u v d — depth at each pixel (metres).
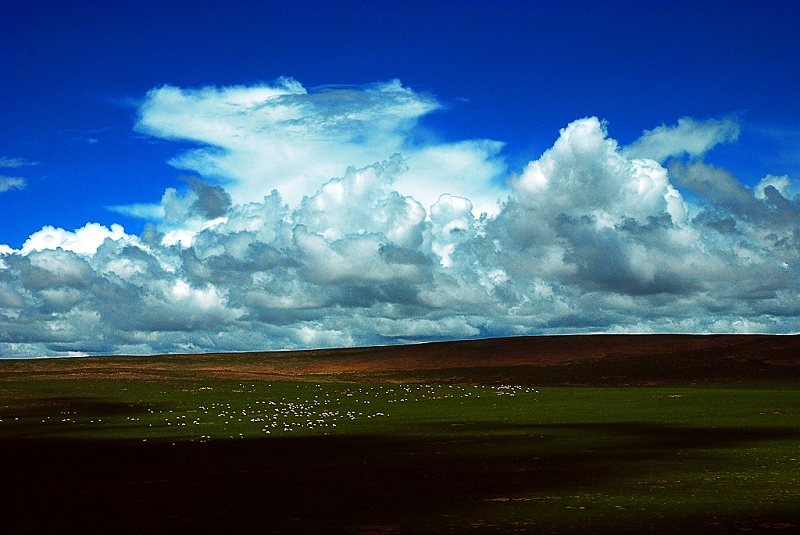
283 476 29.92
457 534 18.64
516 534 18.52
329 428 51.97
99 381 103.81
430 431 49.03
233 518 21.28
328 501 23.80
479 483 27.02
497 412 63.66
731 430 46.88
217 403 75.62
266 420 58.44
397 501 23.53
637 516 20.50
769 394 81.69
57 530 20.12
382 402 75.25
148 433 50.47
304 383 102.19
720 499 22.95
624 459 33.41
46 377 113.12
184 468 33.03
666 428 48.81
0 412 69.62
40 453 40.16
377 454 37.03
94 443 44.97
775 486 25.39
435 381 138.50
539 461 33.16
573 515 20.77
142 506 23.56
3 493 26.72
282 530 19.56
